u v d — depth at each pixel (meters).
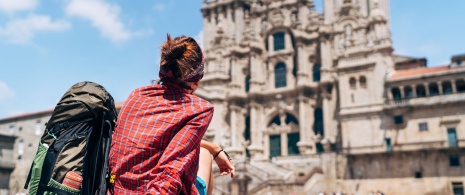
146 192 2.29
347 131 65.19
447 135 58.00
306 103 74.38
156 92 2.70
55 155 3.14
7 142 78.69
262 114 79.44
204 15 92.69
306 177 60.03
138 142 2.47
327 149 67.62
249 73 83.44
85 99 3.26
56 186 3.05
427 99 60.16
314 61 77.38
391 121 62.31
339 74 68.19
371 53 66.44
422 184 58.06
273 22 82.06
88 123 3.29
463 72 58.12
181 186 2.35
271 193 56.53
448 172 57.03
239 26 87.81
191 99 2.69
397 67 75.25
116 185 2.48
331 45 75.00
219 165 3.37
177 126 2.51
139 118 2.58
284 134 76.00
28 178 3.28
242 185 60.59
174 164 2.34
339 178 62.75
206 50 89.81
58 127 3.22
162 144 2.47
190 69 2.73
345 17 73.75
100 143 3.02
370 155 62.19
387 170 60.84
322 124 73.19
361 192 61.19
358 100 65.56
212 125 79.06
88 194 2.90
